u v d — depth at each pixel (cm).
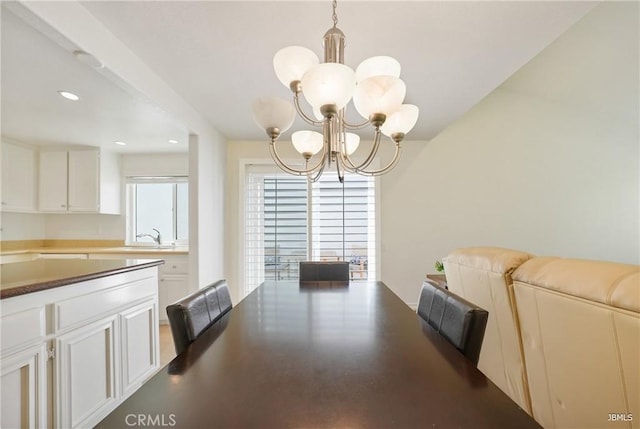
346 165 144
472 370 83
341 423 60
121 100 233
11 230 360
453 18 153
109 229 399
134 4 142
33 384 123
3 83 205
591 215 373
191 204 275
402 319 130
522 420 61
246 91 236
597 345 81
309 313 139
